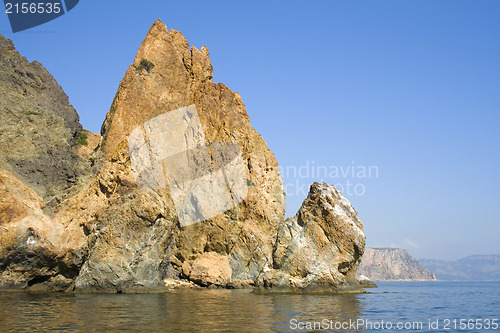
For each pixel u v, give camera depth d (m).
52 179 55.88
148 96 64.44
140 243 50.53
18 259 47.50
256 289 50.16
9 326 23.50
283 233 50.53
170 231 53.88
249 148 71.62
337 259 49.28
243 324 25.33
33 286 49.19
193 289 57.44
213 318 27.48
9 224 47.53
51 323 24.58
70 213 52.81
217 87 73.56
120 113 61.91
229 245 64.69
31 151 55.75
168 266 59.09
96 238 51.19
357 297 46.81
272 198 69.62
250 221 66.31
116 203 53.78
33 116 58.59
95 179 55.22
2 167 52.03
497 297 62.34
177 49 71.06
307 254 49.12
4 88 58.75
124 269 49.44
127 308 32.22
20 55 64.69
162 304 35.41
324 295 46.69
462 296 64.00
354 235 49.28
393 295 59.78
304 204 51.44
